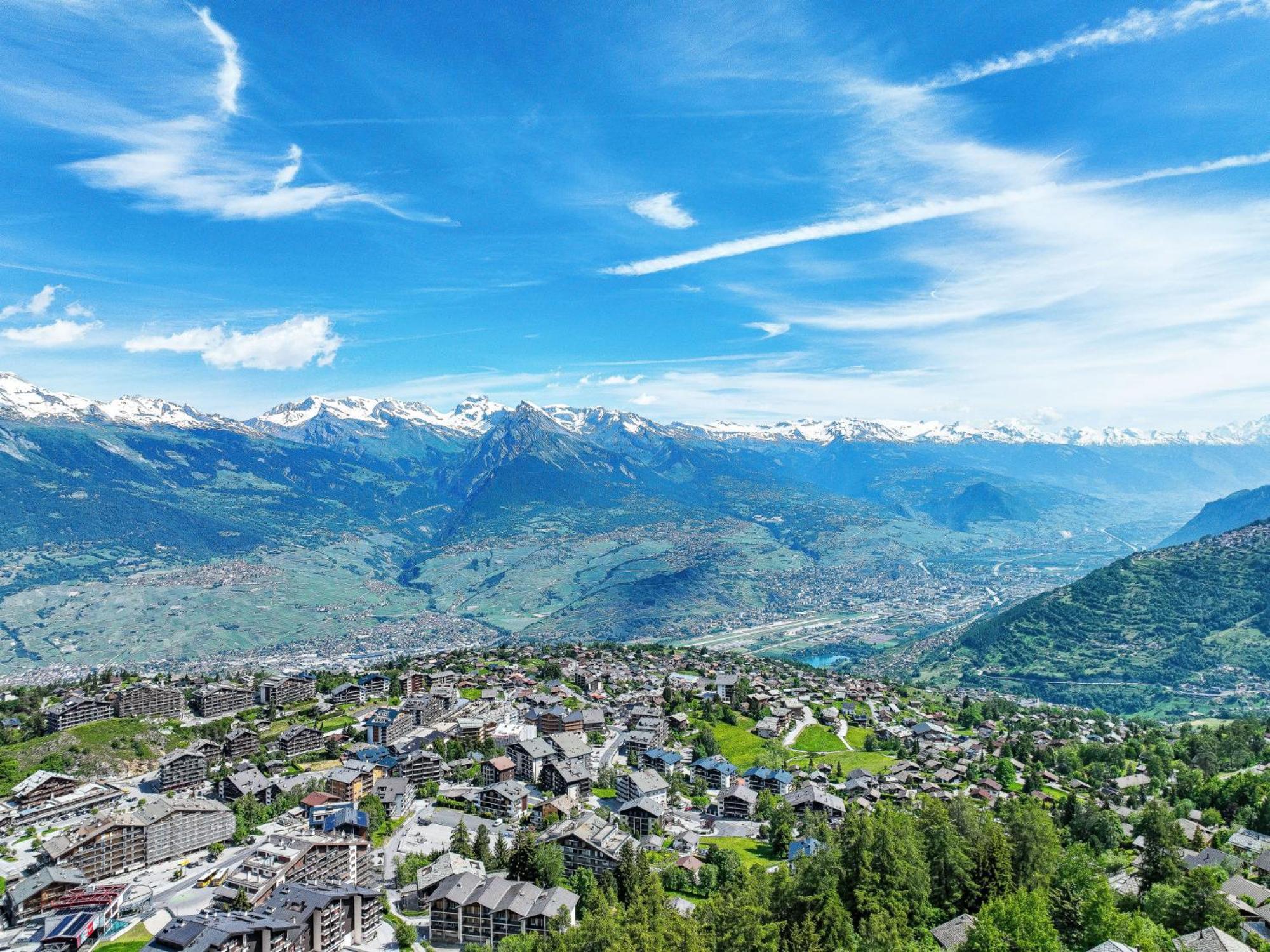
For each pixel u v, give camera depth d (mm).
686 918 157625
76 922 176500
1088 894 147875
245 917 165000
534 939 165250
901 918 141375
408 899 197375
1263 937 153250
